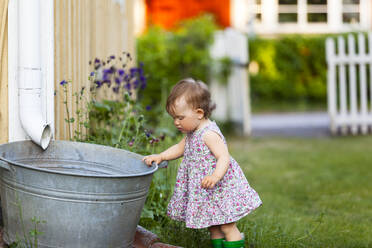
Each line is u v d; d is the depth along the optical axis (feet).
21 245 8.33
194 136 9.56
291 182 18.02
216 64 28.96
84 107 12.88
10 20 9.86
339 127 31.40
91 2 15.02
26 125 9.73
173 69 28.84
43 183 7.82
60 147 9.80
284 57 40.93
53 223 8.02
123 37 20.24
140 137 12.71
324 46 40.47
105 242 8.30
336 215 13.80
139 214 8.78
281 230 11.66
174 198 9.86
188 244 10.19
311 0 43.39
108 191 7.91
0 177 8.45
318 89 41.06
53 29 10.57
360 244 11.17
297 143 26.22
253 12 43.57
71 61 12.32
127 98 13.52
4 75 9.90
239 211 9.42
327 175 19.08
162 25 43.70
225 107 29.55
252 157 22.44
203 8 43.73
